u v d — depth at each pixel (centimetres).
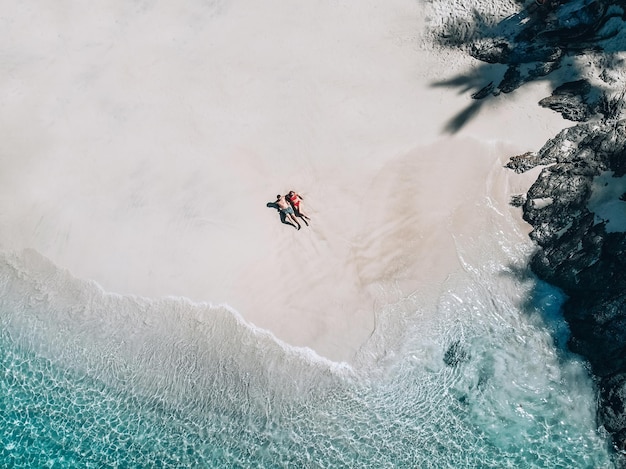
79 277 2319
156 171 2422
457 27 2447
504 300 2192
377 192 2306
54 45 2595
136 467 2152
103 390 2212
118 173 2434
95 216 2389
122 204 2395
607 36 2294
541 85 2344
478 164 2308
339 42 2500
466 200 2283
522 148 2298
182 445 2152
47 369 2245
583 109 2277
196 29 2572
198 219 2347
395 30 2494
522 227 2252
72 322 2273
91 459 2170
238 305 2231
